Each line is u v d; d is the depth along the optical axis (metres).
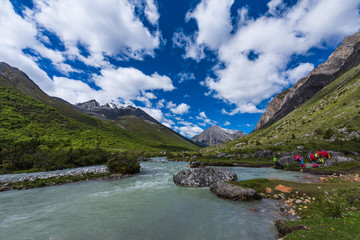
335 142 45.41
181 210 12.25
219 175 22.69
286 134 86.31
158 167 44.16
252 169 36.56
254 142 107.56
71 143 90.31
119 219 10.84
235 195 14.30
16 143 63.34
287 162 35.78
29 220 10.98
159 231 9.02
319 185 15.91
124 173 30.83
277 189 15.95
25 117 106.00
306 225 7.67
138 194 17.14
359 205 10.05
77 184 23.12
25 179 25.28
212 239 7.95
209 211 11.85
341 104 80.44
